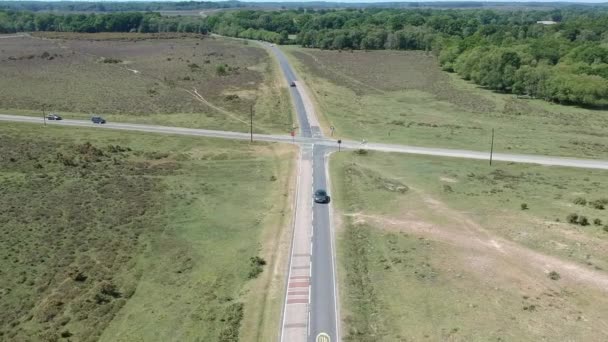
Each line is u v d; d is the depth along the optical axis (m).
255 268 56.53
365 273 55.12
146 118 121.12
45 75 170.62
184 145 101.88
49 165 88.94
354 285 52.88
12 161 90.00
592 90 136.12
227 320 47.72
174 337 45.91
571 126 120.75
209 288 53.53
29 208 71.56
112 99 139.12
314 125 115.31
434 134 109.62
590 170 88.00
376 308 49.00
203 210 72.75
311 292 51.75
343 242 62.00
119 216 70.06
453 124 119.62
